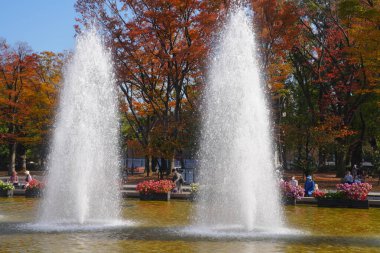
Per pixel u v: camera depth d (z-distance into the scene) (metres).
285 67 29.56
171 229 12.67
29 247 10.06
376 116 36.94
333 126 32.41
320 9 33.88
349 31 27.41
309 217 15.66
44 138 40.62
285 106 45.47
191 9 28.66
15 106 38.09
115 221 14.23
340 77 36.28
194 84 34.53
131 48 29.69
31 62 38.03
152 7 28.58
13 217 15.12
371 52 25.62
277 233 12.15
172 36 31.05
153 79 31.27
